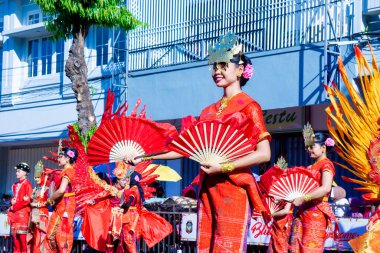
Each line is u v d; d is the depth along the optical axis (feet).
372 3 59.00
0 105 98.78
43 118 93.40
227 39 20.20
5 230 57.36
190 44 74.79
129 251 42.16
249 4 69.05
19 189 50.90
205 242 19.61
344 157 28.66
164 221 44.55
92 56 87.20
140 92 78.89
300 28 64.39
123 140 22.72
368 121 27.96
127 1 80.84
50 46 95.20
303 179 30.91
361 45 58.75
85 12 68.95
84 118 70.90
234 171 19.03
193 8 74.95
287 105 63.98
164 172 60.44
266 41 67.21
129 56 81.20
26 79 97.30
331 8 61.57
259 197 19.22
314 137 31.58
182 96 74.23
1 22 100.68
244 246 19.15
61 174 44.57
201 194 19.81
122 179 42.88
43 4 68.80
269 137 19.40
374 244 26.18
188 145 18.66
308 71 62.44
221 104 20.11
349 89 28.48
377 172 27.27
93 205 44.91
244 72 20.27
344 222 40.06
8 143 99.86
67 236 44.37
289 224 36.11
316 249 30.96
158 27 78.43
